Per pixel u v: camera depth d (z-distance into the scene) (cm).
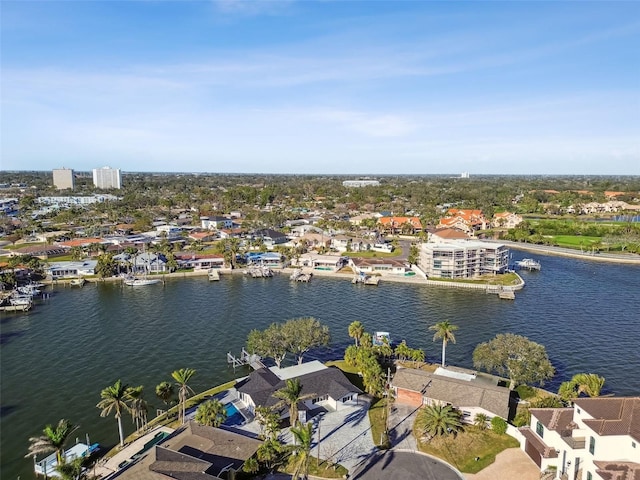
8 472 7138
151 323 13850
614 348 11688
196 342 12288
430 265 19575
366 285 18538
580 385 8525
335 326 13500
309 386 8769
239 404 8806
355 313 14750
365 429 7862
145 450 7256
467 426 7838
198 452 6675
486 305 15575
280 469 6769
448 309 15125
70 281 18888
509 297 16325
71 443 7862
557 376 10144
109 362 11075
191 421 7656
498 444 7344
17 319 14350
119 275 19862
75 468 6034
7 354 11581
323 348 11844
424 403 8569
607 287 17938
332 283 19012
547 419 6975
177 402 9144
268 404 8106
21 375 10419
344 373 10138
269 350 9925
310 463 6856
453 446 7281
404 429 7844
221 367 10750
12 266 19175
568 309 15038
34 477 7019
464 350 11656
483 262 19750
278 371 9369
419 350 10662
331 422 8100
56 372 10562
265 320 14088
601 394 9356
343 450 7231
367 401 8888
